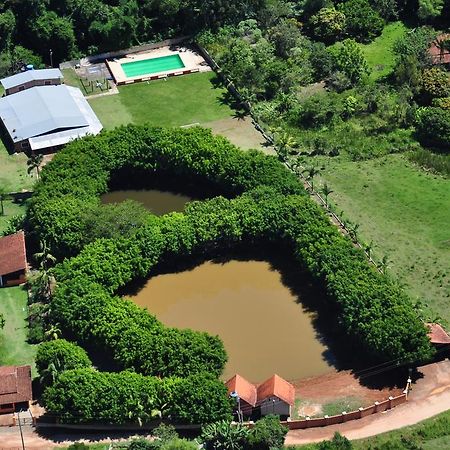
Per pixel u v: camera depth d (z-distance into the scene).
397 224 135.50
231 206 132.25
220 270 130.88
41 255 127.19
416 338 109.81
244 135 156.38
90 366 112.69
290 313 123.44
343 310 116.00
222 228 130.25
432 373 112.12
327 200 140.62
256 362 116.56
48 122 153.75
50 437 106.44
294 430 106.19
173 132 146.75
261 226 130.38
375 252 130.38
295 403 109.69
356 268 120.75
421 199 140.12
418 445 103.19
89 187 139.00
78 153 144.00
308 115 157.38
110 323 114.44
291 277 129.00
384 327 111.12
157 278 129.88
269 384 107.56
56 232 129.00
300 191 136.12
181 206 143.25
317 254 123.50
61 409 105.75
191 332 113.94
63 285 120.69
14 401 108.56
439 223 135.25
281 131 155.50
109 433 106.50
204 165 142.12
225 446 101.19
